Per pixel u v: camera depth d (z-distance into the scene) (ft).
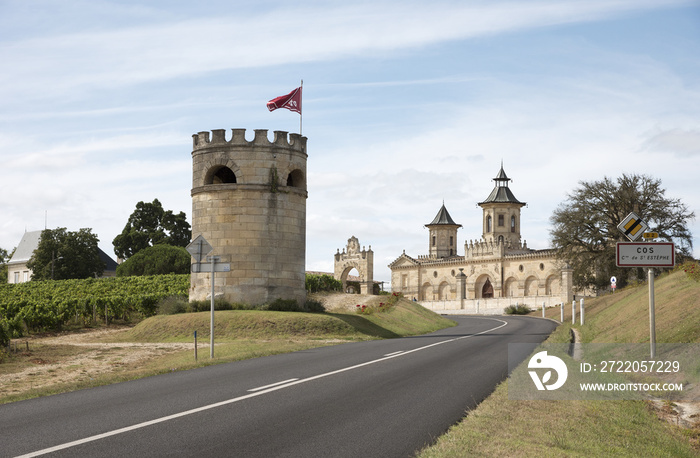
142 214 349.00
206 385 46.62
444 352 70.90
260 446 27.99
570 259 222.48
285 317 110.93
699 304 65.57
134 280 209.26
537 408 37.29
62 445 28.12
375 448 27.76
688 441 36.01
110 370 74.54
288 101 131.54
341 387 44.47
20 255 414.00
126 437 29.63
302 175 128.77
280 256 122.31
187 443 28.48
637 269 206.90
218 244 120.98
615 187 214.07
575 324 120.57
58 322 136.87
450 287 391.24
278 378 49.65
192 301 124.88
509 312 293.43
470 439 29.04
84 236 330.95
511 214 414.41
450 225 448.65
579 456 27.71
